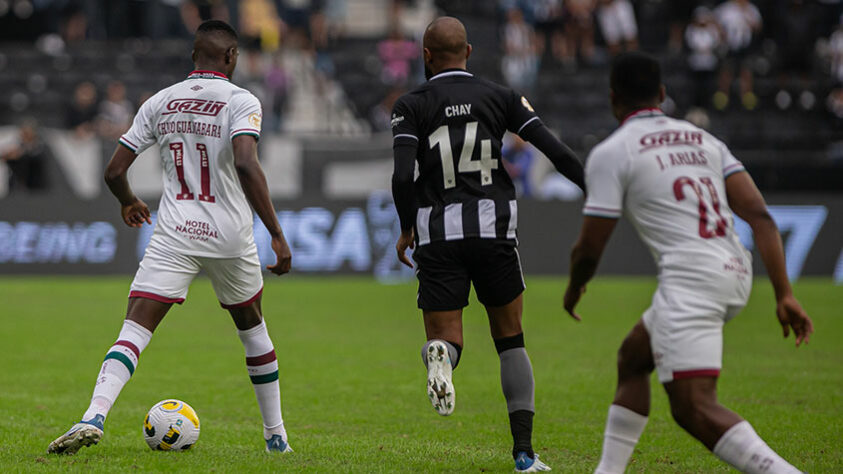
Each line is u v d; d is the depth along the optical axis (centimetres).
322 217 6638
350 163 6769
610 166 1480
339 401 2647
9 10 9481
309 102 8856
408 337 3959
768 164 6869
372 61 9094
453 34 1831
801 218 6612
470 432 2248
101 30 9494
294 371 3141
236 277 1908
